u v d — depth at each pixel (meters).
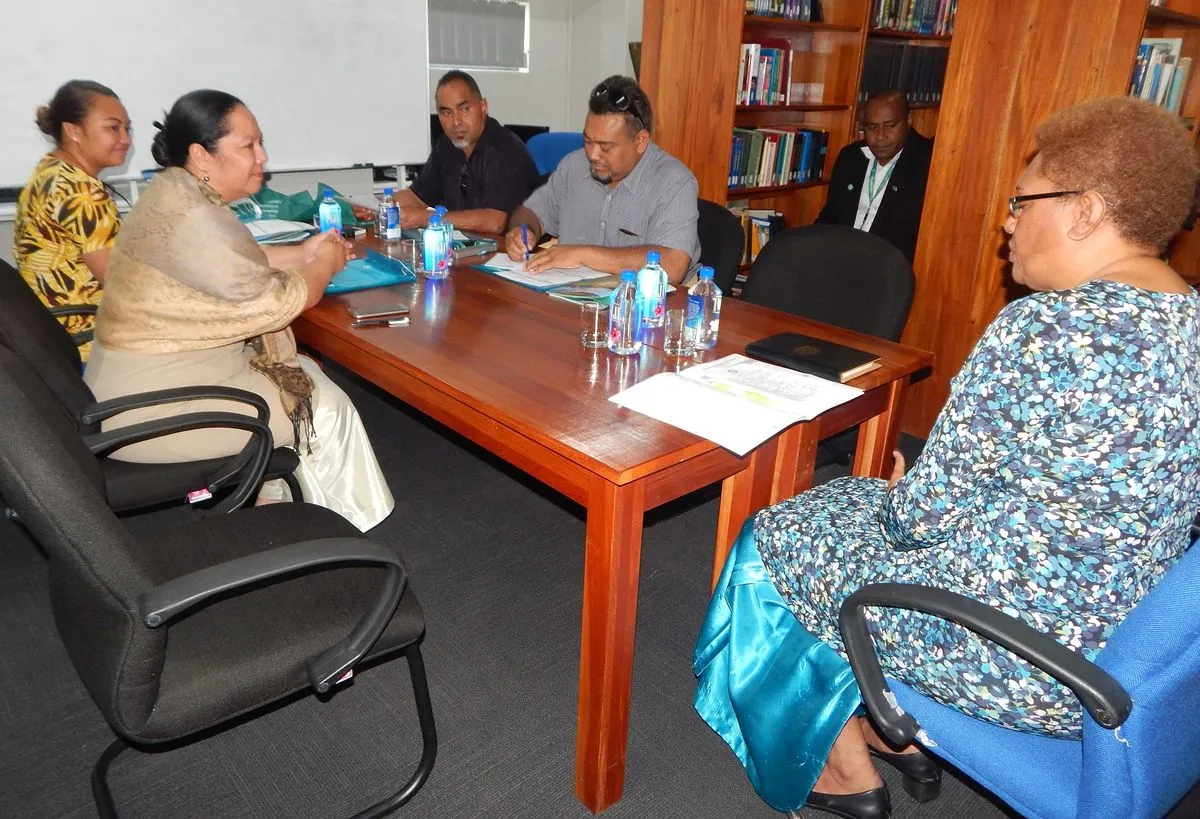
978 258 2.79
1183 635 0.83
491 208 3.21
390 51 4.15
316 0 3.83
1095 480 0.93
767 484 1.53
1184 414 0.92
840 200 3.84
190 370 1.74
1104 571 0.97
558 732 1.62
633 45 5.40
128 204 3.53
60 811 1.40
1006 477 0.99
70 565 0.92
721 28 3.37
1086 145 0.98
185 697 1.05
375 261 2.35
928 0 4.23
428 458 2.76
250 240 1.74
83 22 3.26
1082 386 0.91
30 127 3.23
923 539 1.08
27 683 1.69
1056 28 2.47
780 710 1.32
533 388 1.45
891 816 1.45
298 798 1.45
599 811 1.44
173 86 3.54
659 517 2.46
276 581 1.26
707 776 1.53
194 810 1.41
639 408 1.37
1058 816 0.97
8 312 1.52
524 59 6.54
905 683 1.11
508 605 2.02
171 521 2.27
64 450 0.89
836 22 3.95
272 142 3.89
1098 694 0.85
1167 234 0.99
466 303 2.00
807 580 1.26
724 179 3.54
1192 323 0.95
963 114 2.72
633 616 1.31
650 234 2.47
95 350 1.79
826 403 1.40
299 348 2.50
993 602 1.03
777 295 2.17
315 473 2.00
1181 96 3.21
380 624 1.11
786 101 3.83
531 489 2.58
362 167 4.25
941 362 2.98
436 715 1.65
